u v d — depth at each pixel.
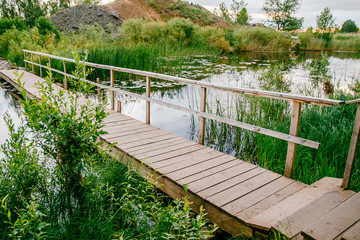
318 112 5.12
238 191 2.85
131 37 19.39
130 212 2.66
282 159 4.19
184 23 21.42
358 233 1.91
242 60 16.83
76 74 2.91
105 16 26.88
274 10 35.72
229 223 2.49
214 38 23.30
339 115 4.93
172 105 4.57
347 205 2.33
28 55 13.34
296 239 2.02
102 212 2.72
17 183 2.80
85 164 3.03
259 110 5.72
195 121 6.29
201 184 2.98
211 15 40.31
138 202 2.79
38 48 14.18
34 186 2.89
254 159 4.48
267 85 8.06
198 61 15.90
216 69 12.89
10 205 2.62
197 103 7.50
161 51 15.45
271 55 20.56
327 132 4.29
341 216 2.17
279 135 3.18
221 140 5.11
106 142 4.24
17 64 13.73
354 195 2.49
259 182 3.04
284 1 34.88
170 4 38.94
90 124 2.84
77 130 2.83
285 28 35.88
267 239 2.22
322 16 27.06
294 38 28.75
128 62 11.60
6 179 2.84
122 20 28.16
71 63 10.52
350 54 21.97
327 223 2.08
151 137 4.48
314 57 18.98
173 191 3.08
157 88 9.28
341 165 4.02
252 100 6.05
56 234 2.38
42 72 11.23
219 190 2.86
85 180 2.95
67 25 24.88
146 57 12.16
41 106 2.66
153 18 34.81
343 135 4.25
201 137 4.20
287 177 3.17
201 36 22.77
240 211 2.50
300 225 2.16
